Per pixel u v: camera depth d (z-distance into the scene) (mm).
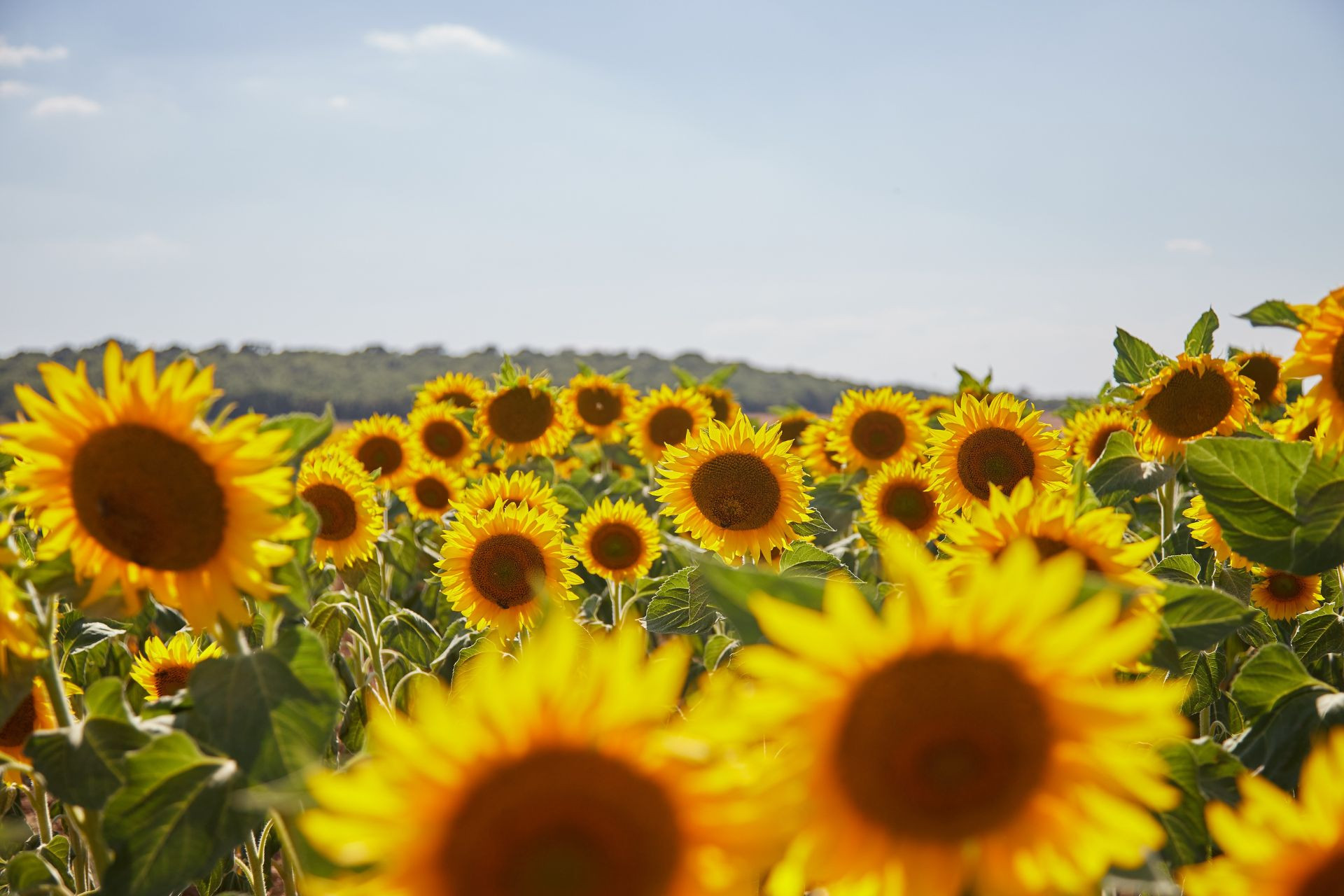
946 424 5215
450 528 5762
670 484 5008
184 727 2672
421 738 1326
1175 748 2496
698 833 1365
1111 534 2266
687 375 12203
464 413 10469
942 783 1450
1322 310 2707
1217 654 4117
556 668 1345
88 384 2277
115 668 4082
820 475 9172
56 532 2369
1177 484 6156
